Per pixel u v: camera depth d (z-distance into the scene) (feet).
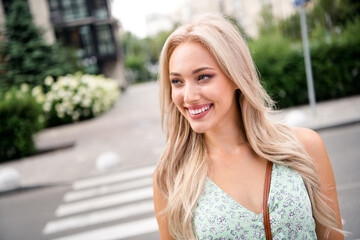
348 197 14.08
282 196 4.25
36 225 16.69
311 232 4.30
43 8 88.99
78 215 17.22
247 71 4.34
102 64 112.06
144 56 302.25
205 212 4.33
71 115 56.39
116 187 21.04
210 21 4.25
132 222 15.38
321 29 40.11
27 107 34.60
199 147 4.70
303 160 4.46
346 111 30.35
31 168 29.09
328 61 37.68
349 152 20.07
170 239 4.74
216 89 4.13
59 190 22.24
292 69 37.47
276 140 4.65
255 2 209.77
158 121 44.42
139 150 29.48
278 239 4.14
